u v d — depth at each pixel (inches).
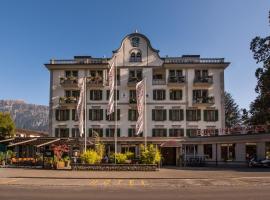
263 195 717.9
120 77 2534.5
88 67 2534.5
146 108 2509.8
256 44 2086.6
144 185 960.3
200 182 1043.3
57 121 2529.5
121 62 2546.8
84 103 1680.6
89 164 1508.4
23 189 847.1
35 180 1088.2
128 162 1563.7
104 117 2513.5
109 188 881.5
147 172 1424.7
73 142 2087.8
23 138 2202.3
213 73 2517.2
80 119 1664.6
